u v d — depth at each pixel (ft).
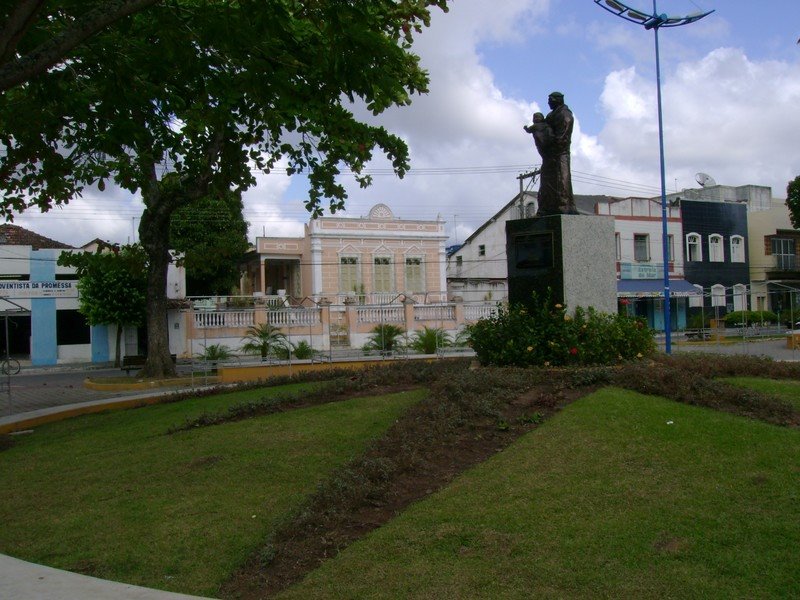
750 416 22.40
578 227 32.53
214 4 27.68
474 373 28.84
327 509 16.97
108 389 59.98
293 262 136.46
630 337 31.01
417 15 32.35
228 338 97.55
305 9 26.91
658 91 79.15
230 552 16.07
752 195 161.48
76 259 64.03
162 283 63.41
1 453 28.99
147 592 13.28
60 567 15.83
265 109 36.19
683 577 12.85
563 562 13.70
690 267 138.31
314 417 27.09
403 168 47.14
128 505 19.61
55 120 33.83
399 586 13.33
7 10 23.03
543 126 33.91
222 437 25.68
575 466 18.57
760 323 115.65
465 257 157.38
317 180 45.09
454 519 15.99
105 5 22.62
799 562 13.07
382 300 128.26
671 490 16.71
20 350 110.93
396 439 21.93
